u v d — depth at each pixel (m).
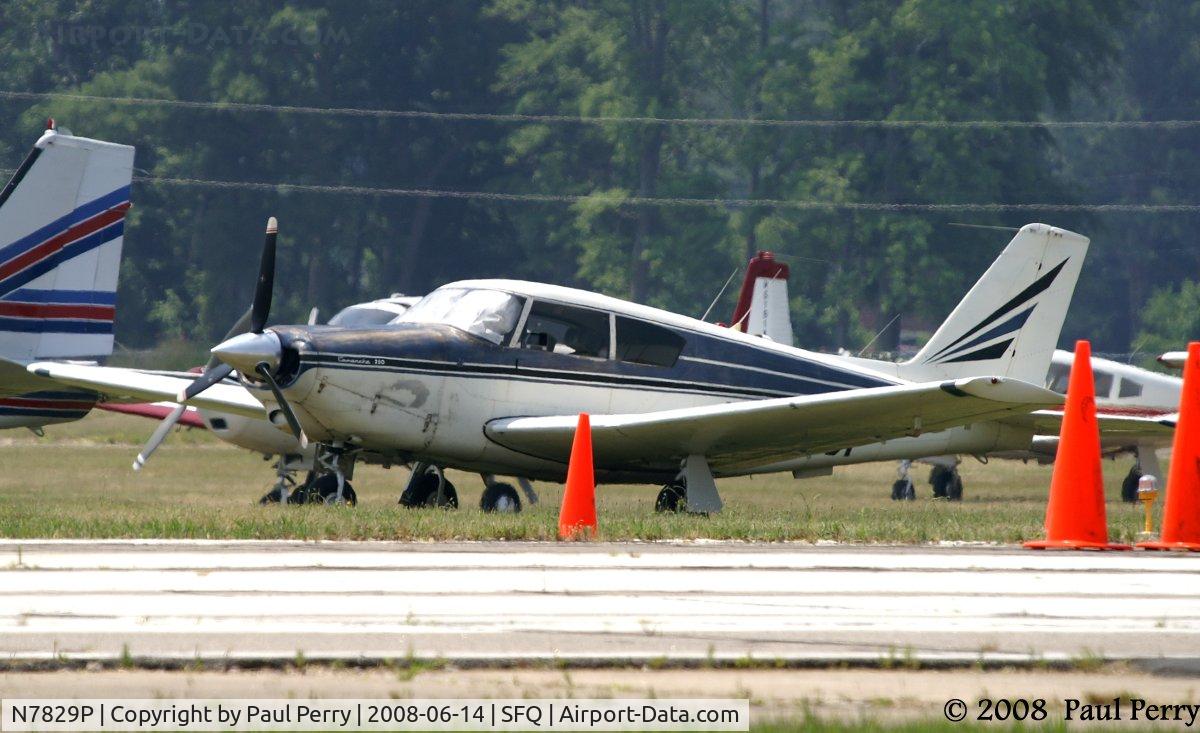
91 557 30.30
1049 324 67.94
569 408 52.81
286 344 48.47
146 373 60.06
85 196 58.66
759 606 25.27
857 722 17.52
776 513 53.25
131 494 62.34
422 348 50.16
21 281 57.44
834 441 52.97
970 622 23.92
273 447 58.81
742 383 56.66
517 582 27.70
